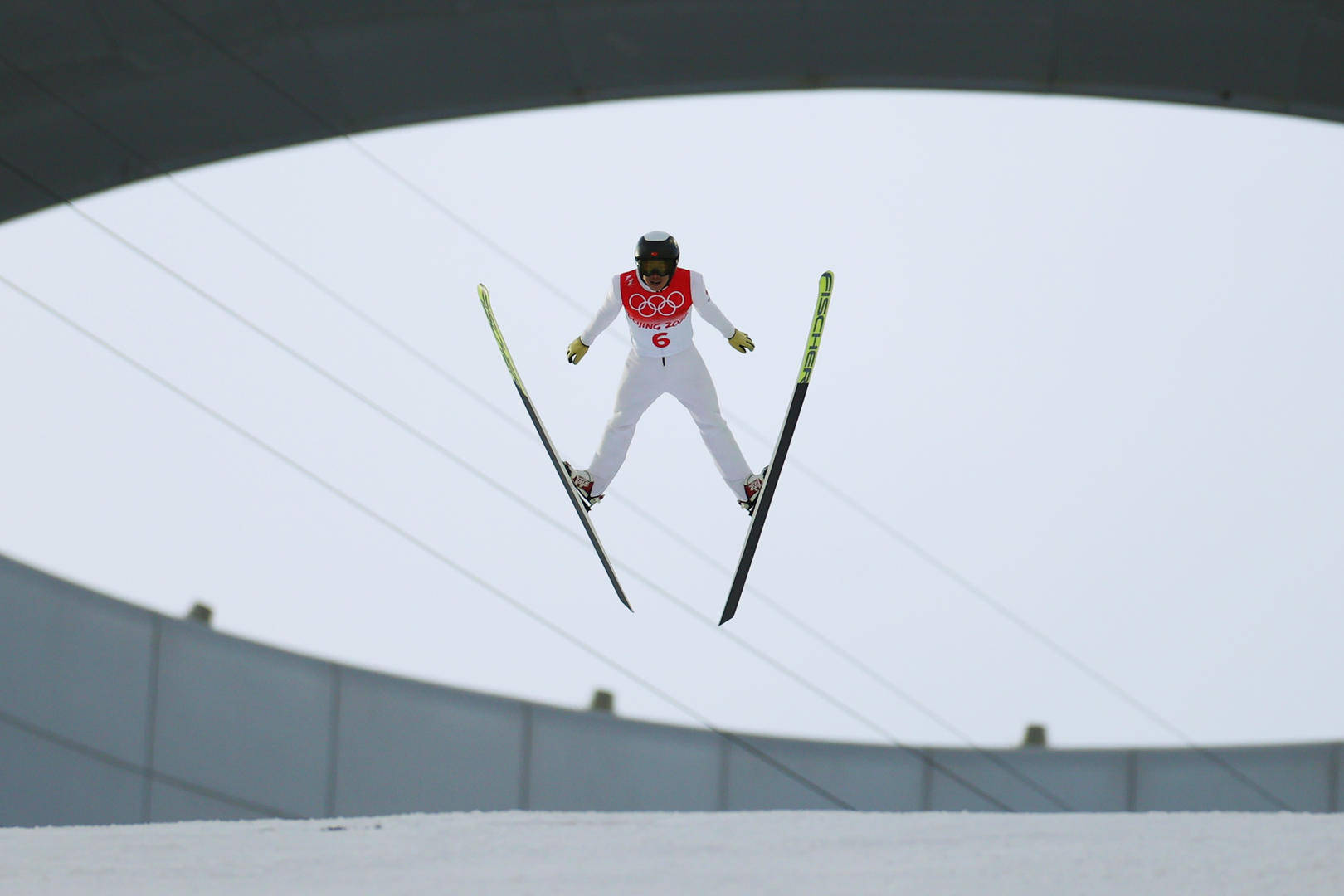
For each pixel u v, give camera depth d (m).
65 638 13.10
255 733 13.23
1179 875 3.76
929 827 4.82
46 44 12.41
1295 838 4.46
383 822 5.16
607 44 13.02
